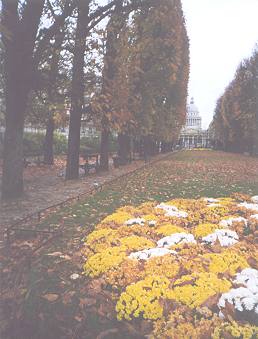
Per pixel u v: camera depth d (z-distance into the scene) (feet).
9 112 39.06
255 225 23.50
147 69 74.23
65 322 15.11
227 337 12.42
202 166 88.99
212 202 31.27
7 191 39.75
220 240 19.88
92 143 157.58
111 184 49.06
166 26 72.64
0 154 92.73
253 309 13.39
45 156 90.89
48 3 45.06
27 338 15.12
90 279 17.22
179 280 15.02
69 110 55.83
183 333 12.75
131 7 53.57
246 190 44.50
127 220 24.35
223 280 14.97
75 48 50.06
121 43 56.49
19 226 26.99
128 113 58.13
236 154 193.47
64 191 45.29
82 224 27.04
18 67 37.68
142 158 117.91
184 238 20.08
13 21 36.45
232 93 192.24
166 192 41.83
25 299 16.83
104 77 53.72
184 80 124.57
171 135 126.62
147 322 13.70
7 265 20.65
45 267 19.25
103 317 14.82
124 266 16.76
